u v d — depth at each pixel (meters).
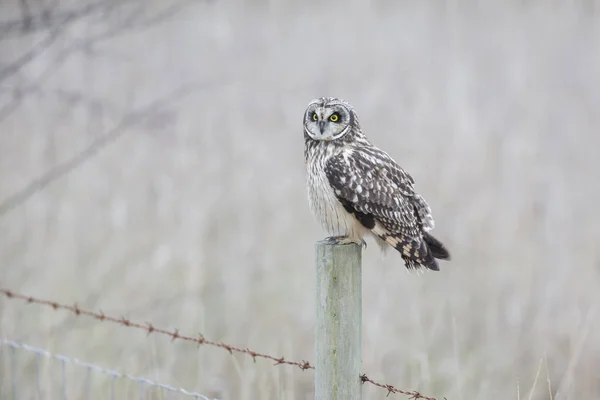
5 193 14.76
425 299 12.11
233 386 10.52
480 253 13.68
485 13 30.11
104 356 10.71
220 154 16.97
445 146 17.38
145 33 22.94
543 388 11.16
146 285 12.40
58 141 16.53
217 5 27.06
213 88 19.97
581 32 28.30
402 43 26.39
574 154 18.52
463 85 21.17
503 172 16.59
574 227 15.00
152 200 14.86
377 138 18.00
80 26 12.57
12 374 10.03
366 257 13.26
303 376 11.48
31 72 13.18
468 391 10.30
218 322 11.84
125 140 16.55
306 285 12.85
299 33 27.27
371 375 9.98
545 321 11.80
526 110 21.05
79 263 12.72
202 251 13.09
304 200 15.48
